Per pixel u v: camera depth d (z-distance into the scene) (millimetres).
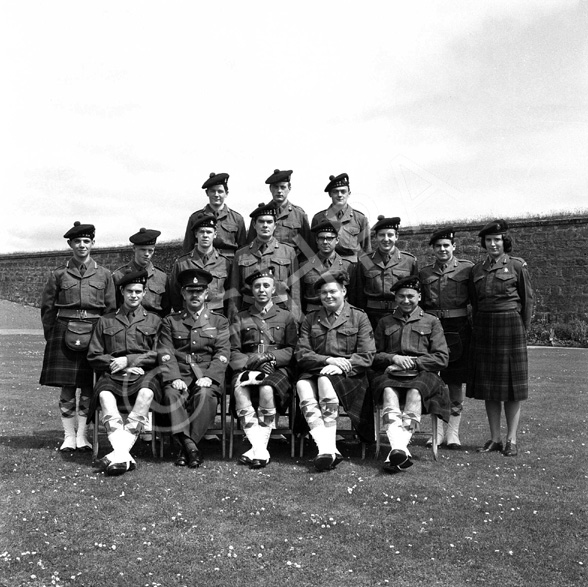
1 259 31672
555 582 3566
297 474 5473
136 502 4723
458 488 5090
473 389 6430
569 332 19766
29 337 20703
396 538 4117
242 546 3994
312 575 3629
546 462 5859
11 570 3666
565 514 4520
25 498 4770
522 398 6195
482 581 3570
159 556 3852
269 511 4555
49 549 3928
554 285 20391
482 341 6422
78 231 6348
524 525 4328
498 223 6445
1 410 8078
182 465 5719
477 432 7242
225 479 5301
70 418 6281
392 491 4988
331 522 4355
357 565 3750
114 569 3688
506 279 6352
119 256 26750
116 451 5523
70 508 4582
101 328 6094
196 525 4301
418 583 3547
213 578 3588
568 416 7898
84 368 6270
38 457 5914
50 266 30500
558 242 20344
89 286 6367
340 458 5742
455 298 6660
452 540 4090
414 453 6234
